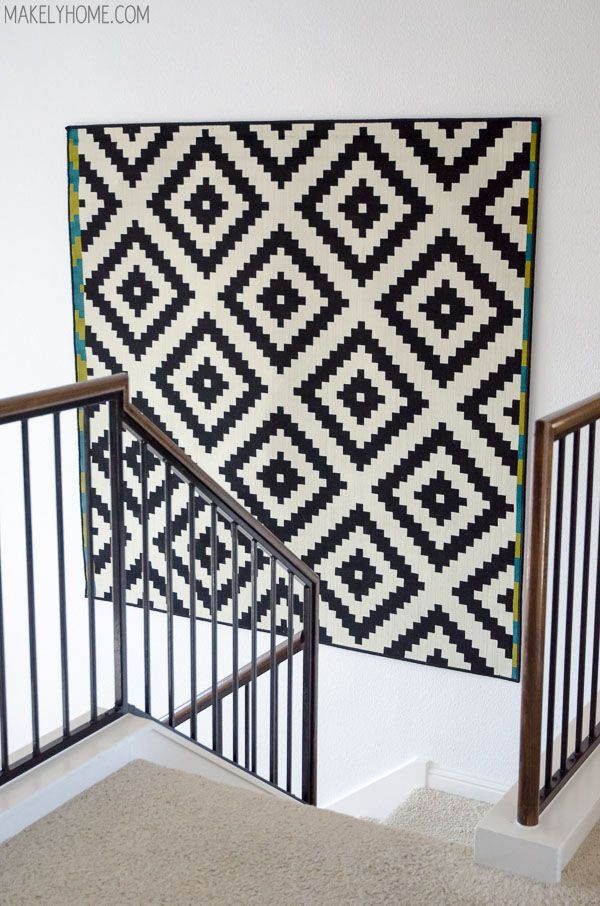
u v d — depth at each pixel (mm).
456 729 4184
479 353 3859
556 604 2322
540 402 3850
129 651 4742
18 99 4488
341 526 4230
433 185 3812
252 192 4113
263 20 4000
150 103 4262
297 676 4441
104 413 4555
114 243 4410
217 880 2109
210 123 4129
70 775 2406
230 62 4086
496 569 3977
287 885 2092
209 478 2863
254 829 2303
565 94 3607
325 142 3951
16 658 5020
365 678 4328
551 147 3662
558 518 2250
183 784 2496
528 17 3607
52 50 4383
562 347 3783
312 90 3979
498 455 3896
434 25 3744
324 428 4184
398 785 4316
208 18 4086
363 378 4070
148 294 4395
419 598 4137
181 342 4379
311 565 4328
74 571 4793
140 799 2422
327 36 3910
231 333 4273
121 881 2104
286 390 4219
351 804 4434
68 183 4430
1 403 2189
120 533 2635
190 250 4273
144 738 2656
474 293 3828
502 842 2131
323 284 4066
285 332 4172
